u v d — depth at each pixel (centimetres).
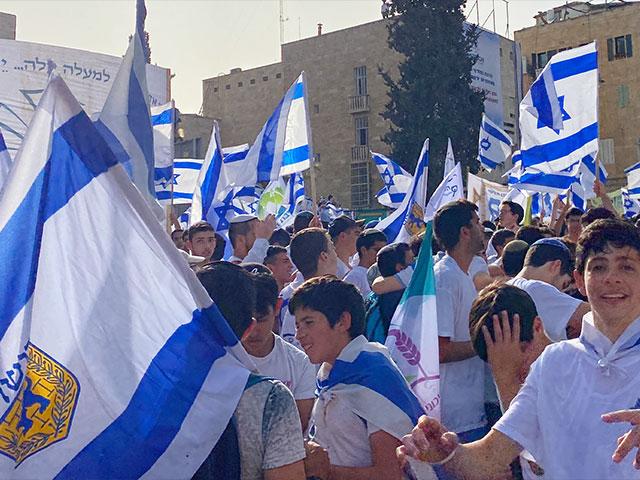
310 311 335
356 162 4753
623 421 229
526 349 321
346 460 328
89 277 245
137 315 249
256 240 779
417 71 3938
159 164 855
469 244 462
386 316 487
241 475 262
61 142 246
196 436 247
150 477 241
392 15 4072
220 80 5703
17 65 1564
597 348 258
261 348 379
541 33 5347
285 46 5047
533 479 274
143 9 503
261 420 262
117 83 499
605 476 246
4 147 372
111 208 248
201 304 250
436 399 335
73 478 235
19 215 240
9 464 230
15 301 235
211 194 933
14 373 233
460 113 3912
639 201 1886
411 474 296
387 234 898
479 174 4144
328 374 345
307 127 918
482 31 4662
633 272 254
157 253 249
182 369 251
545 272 449
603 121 5131
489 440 266
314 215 862
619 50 5097
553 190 958
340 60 4844
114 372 244
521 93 4966
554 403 260
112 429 241
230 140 5625
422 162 898
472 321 333
